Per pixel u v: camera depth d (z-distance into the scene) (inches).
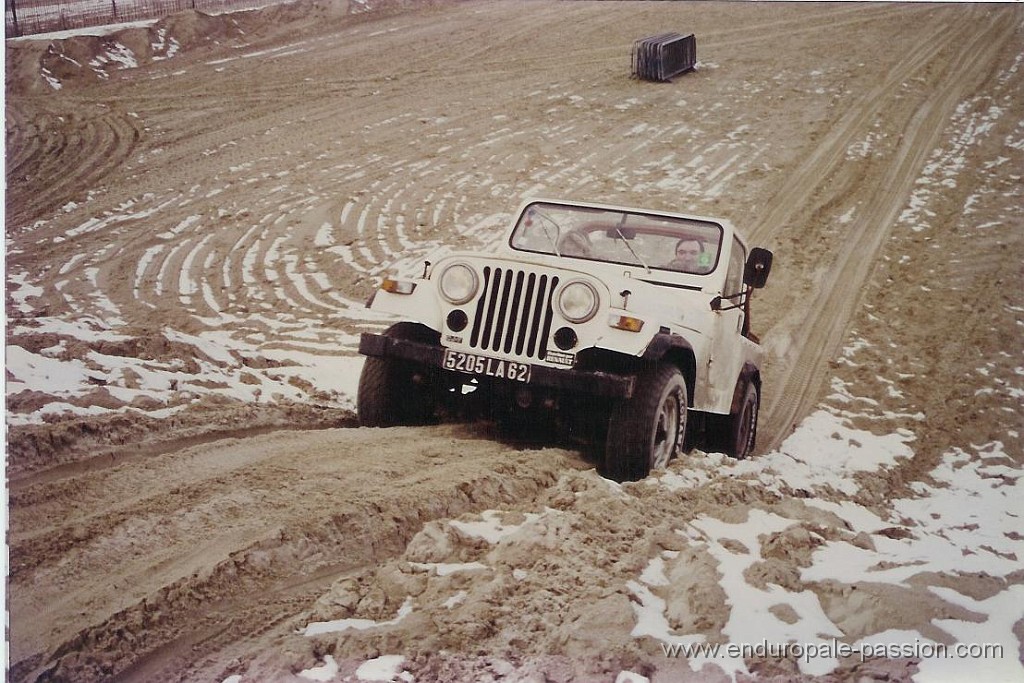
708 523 184.9
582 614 146.9
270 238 603.8
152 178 732.0
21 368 241.6
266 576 153.9
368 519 170.1
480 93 944.9
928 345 470.9
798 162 761.6
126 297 497.7
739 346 266.8
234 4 1248.8
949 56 1008.9
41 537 158.9
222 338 423.2
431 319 222.4
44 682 127.9
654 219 269.1
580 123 857.5
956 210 671.1
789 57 1037.2
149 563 153.3
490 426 249.1
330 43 1122.0
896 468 325.7
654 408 210.4
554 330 215.0
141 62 1020.5
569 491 187.6
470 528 170.4
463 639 141.0
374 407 240.1
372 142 813.2
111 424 216.5
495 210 656.4
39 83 916.6
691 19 1206.9
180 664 133.8
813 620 152.7
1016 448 362.9
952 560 181.6
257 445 212.8
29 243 595.2
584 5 1284.4
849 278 558.9
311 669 133.4
